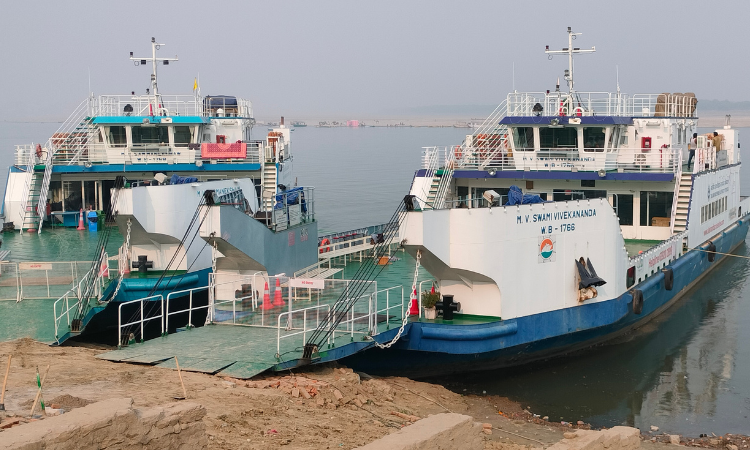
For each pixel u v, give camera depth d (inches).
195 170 1681.8
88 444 386.6
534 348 944.9
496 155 1371.8
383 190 3193.9
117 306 1054.4
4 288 1034.1
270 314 909.8
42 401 494.6
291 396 666.2
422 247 846.5
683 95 1619.1
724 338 1138.7
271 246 1033.5
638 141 1418.6
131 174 1656.0
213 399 616.1
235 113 1999.3
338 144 7711.6
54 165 1574.8
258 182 1728.6
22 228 1510.8
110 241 1403.8
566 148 1338.6
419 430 420.8
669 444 759.1
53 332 864.9
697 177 1402.6
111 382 649.0
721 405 880.3
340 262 1267.2
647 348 1082.7
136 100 1740.9
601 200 995.9
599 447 499.5
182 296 1114.1
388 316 898.1
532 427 769.6
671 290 1277.1
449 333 866.1
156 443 419.2
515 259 902.4
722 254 1642.5
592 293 970.7
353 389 729.0
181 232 1123.3
